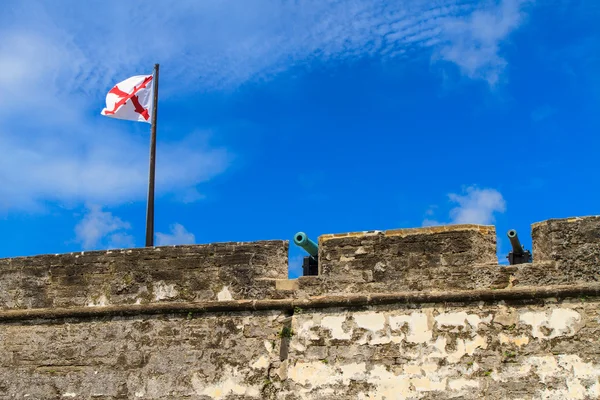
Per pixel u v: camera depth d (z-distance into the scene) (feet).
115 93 67.67
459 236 45.96
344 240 47.98
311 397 45.11
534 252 45.65
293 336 46.73
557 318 42.93
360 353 45.21
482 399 42.55
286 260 49.67
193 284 49.73
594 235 43.91
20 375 50.65
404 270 46.29
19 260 53.78
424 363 44.01
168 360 48.34
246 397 46.34
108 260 51.88
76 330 50.72
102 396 48.70
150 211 65.67
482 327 43.86
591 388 41.34
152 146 67.31
